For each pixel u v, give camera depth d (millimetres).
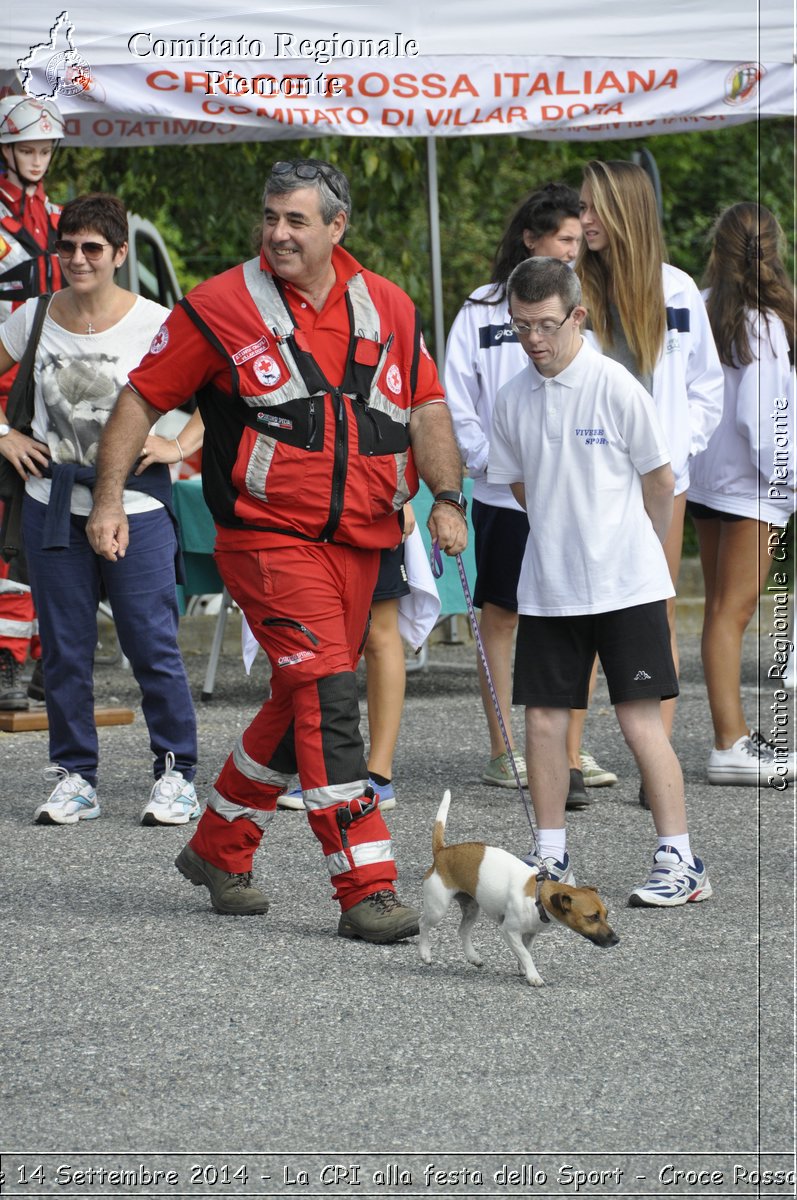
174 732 19266
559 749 15984
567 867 16047
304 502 14203
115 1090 11375
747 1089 11367
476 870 13453
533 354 15586
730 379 20922
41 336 18781
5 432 18719
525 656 16031
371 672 19656
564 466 15734
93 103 22609
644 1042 12234
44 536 18672
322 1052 12031
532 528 15953
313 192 13797
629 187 18188
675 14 23938
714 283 20984
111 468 14688
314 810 14578
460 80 23766
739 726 21266
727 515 20875
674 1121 10859
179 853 17328
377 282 14602
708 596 21484
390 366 14398
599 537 15625
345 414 14148
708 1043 12219
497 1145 10500
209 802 15375
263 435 14117
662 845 15914
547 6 23625
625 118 24406
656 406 18688
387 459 14359
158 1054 12016
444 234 50500
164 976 13703
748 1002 13102
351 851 14578
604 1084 11445
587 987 13453
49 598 18875
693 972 13836
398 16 23312
